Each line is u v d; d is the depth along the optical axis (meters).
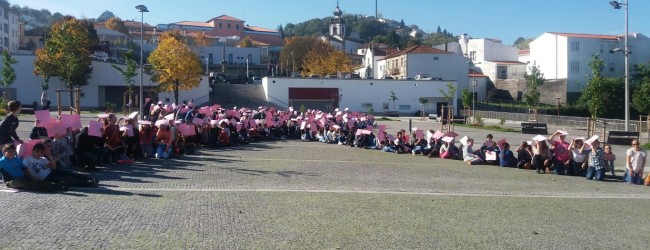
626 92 38.03
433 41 164.88
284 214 10.48
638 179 17.78
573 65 85.44
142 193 11.97
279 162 19.67
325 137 30.11
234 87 80.19
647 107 58.59
